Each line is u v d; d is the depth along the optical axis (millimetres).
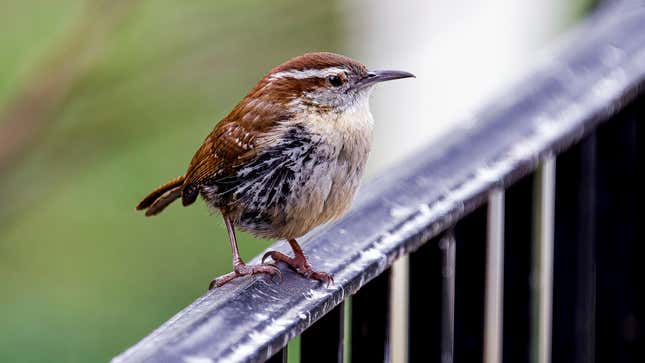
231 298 4891
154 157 19094
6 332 16047
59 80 14430
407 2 16344
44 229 18562
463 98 16828
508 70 16656
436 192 6121
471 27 16625
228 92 16156
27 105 14438
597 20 8734
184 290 17266
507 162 6500
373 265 5477
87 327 16172
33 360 15656
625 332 8273
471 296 6465
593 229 7887
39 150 15695
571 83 7449
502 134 6770
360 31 16188
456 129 6805
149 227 18359
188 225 18344
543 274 8656
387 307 5816
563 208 7398
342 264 5383
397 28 16391
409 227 5797
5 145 14414
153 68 14914
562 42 8258
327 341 5430
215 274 17453
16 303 16812
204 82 15477
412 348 6336
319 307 5039
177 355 4254
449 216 5984
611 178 8047
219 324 4586
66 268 17703
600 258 8102
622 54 8000
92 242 18234
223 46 14922
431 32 16594
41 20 19094
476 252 6461
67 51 14406
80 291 17188
